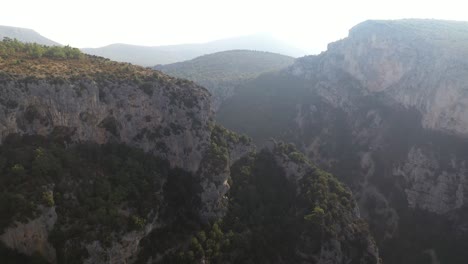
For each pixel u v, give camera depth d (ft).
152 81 268.21
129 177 224.74
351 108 575.38
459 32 580.71
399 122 518.78
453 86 455.22
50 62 249.96
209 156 271.08
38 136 203.62
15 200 168.04
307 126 579.48
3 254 164.04
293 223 276.41
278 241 268.00
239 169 301.63
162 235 226.79
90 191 201.87
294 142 553.23
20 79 198.80
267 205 288.30
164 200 239.71
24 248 169.07
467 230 373.61
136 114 253.85
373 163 494.18
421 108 501.15
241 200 278.46
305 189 303.07
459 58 476.13
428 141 462.19
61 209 181.57
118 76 253.85
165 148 264.52
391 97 554.46
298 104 617.21
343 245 265.75
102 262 181.37
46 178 183.62
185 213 252.42
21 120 196.95
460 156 423.23
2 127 188.24
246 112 622.13
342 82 620.08
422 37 549.54
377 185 468.75
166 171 259.19
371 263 266.77
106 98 238.07
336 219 276.00
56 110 208.95
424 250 376.27
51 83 207.82
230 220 260.42
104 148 238.07
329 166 515.09
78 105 218.59
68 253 172.55
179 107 271.90
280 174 323.16
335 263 260.42
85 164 213.05
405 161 465.06
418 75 521.65
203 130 278.05
